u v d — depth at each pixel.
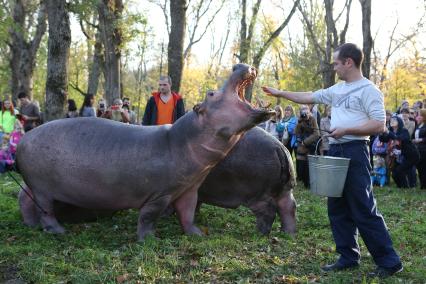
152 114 8.13
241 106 5.50
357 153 4.80
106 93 21.73
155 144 6.03
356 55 4.83
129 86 44.25
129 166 6.00
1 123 13.66
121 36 20.23
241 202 6.78
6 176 12.59
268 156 6.58
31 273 4.88
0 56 38.88
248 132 6.71
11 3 26.61
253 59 24.34
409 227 7.64
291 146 13.13
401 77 40.06
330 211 5.16
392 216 8.82
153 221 6.14
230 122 5.52
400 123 12.55
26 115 14.74
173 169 5.91
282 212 6.81
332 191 4.77
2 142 13.59
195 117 5.82
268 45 23.61
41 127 6.57
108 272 4.74
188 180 5.98
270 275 4.93
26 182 6.64
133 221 7.39
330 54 25.56
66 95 12.84
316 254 5.72
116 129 6.28
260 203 6.70
